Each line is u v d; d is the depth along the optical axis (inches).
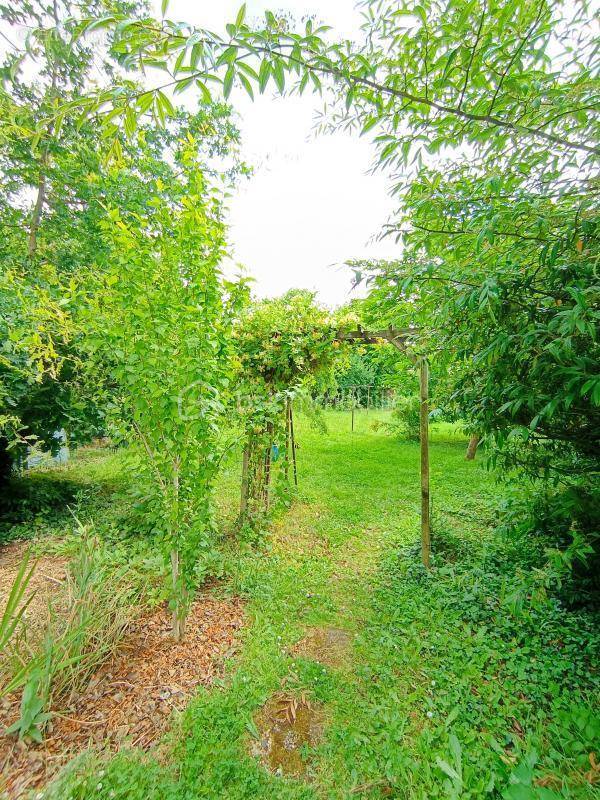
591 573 98.0
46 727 68.6
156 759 63.5
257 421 106.2
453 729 68.2
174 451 82.6
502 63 40.0
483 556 127.1
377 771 62.6
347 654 89.2
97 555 105.1
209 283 81.2
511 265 50.8
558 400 52.4
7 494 165.6
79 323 88.2
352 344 140.0
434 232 51.3
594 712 69.4
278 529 157.5
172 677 80.9
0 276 117.6
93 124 163.2
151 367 75.4
